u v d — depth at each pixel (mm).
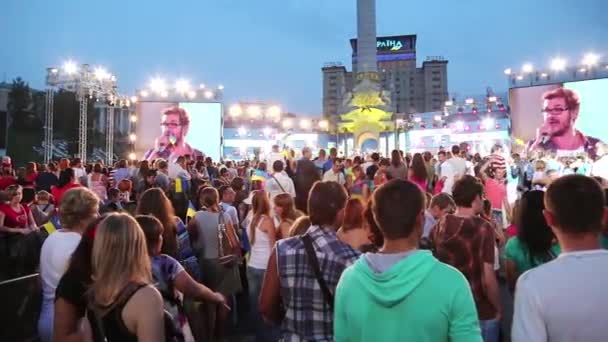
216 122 30141
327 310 3012
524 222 3750
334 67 133625
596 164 14547
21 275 6809
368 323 2113
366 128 56875
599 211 2203
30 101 42781
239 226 8594
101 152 45312
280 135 51500
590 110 27172
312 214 3234
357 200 3801
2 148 41000
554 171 12578
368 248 3443
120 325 2600
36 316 6359
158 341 2600
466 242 3789
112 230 2701
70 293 2988
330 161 14367
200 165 16359
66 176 9922
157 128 29938
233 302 6812
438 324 2041
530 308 2117
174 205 8891
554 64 29500
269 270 3230
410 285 2064
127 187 10148
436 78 139750
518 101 28922
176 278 3641
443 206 5387
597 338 1994
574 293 2047
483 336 3754
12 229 7805
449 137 48406
